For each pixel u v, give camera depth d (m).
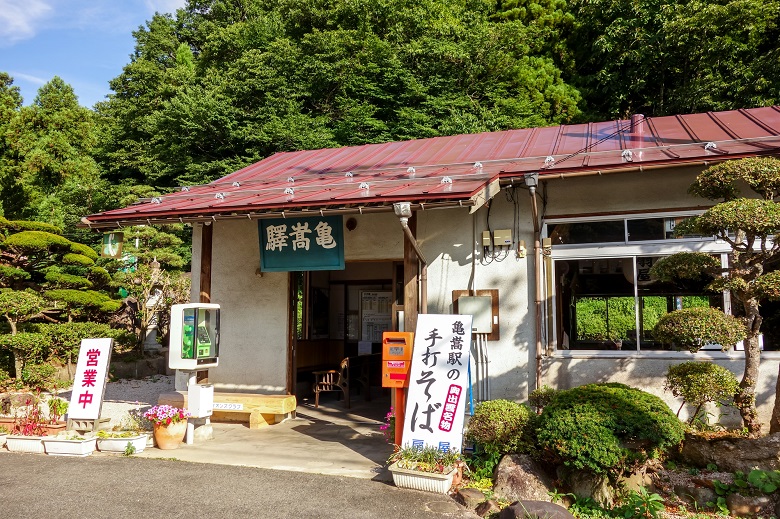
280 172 10.11
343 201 6.41
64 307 13.09
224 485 5.46
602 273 7.17
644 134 8.55
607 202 7.16
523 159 7.93
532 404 6.50
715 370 5.39
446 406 5.73
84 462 6.33
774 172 5.19
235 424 8.42
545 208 7.37
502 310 7.45
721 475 5.14
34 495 5.18
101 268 14.29
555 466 5.41
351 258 8.30
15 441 6.89
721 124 8.47
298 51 20.80
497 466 5.48
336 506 4.90
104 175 24.27
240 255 8.91
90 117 16.25
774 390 6.45
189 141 20.25
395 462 5.46
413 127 18.55
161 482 5.56
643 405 5.05
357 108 19.16
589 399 5.16
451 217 7.79
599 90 20.72
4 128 14.71
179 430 6.95
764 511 4.71
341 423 8.47
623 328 7.06
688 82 18.33
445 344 5.98
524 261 7.43
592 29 21.55
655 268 5.80
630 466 4.96
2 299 11.08
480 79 20.77
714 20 17.12
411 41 20.64
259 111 19.88
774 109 9.11
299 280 11.51
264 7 26.39
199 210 7.18
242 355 8.79
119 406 9.88
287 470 5.97
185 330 7.37
